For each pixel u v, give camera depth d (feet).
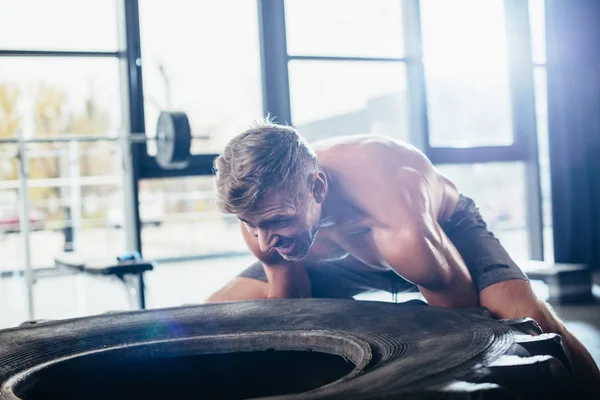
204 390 5.19
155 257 23.99
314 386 4.92
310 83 17.57
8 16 14.64
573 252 21.21
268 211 4.73
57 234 24.98
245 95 16.94
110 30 15.43
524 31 20.08
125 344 5.14
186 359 5.19
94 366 4.90
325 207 5.70
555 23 20.93
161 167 15.64
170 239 32.22
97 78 15.51
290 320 5.35
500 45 20.01
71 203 16.43
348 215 5.83
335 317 5.24
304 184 4.87
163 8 15.70
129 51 15.26
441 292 5.65
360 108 18.28
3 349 4.93
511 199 23.50
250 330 5.25
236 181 4.62
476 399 2.91
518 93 20.16
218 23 16.53
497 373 3.31
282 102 16.99
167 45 15.80
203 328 5.40
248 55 16.93
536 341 3.97
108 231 23.45
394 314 5.11
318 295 7.58
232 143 4.75
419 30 18.52
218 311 5.82
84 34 15.23
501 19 19.93
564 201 21.04
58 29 14.99
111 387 4.98
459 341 4.03
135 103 15.37
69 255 14.02
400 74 18.72
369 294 15.25
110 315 5.89
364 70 18.22
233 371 5.17
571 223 21.07
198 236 33.47
